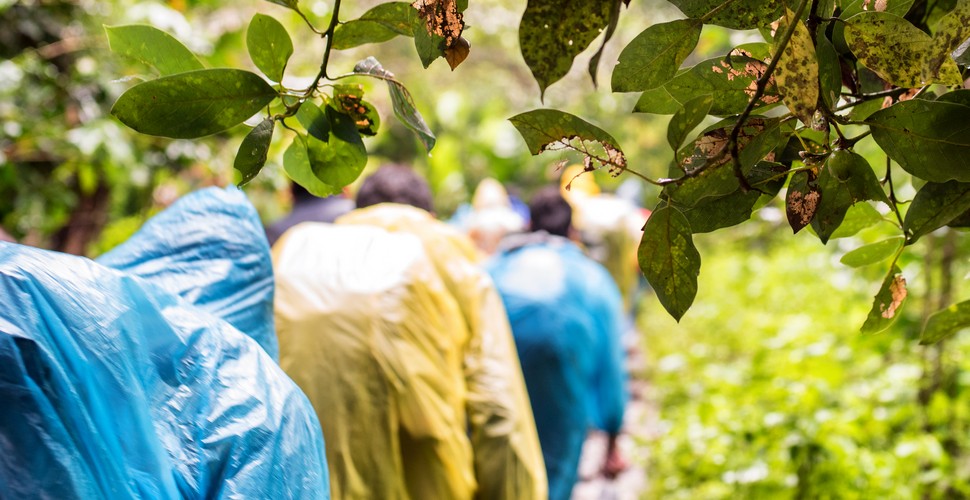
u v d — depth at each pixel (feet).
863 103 4.24
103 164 16.60
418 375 8.58
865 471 11.98
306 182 4.30
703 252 40.22
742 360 21.76
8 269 3.94
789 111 3.89
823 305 20.92
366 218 10.80
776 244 30.17
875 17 3.86
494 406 9.45
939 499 12.06
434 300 8.98
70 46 16.25
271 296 6.79
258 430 4.74
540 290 14.79
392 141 36.29
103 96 16.31
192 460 4.51
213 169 17.65
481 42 32.48
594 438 25.25
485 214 23.91
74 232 19.04
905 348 14.12
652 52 3.82
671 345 28.22
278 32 3.79
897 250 4.51
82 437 3.89
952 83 3.89
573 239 16.70
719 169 3.86
